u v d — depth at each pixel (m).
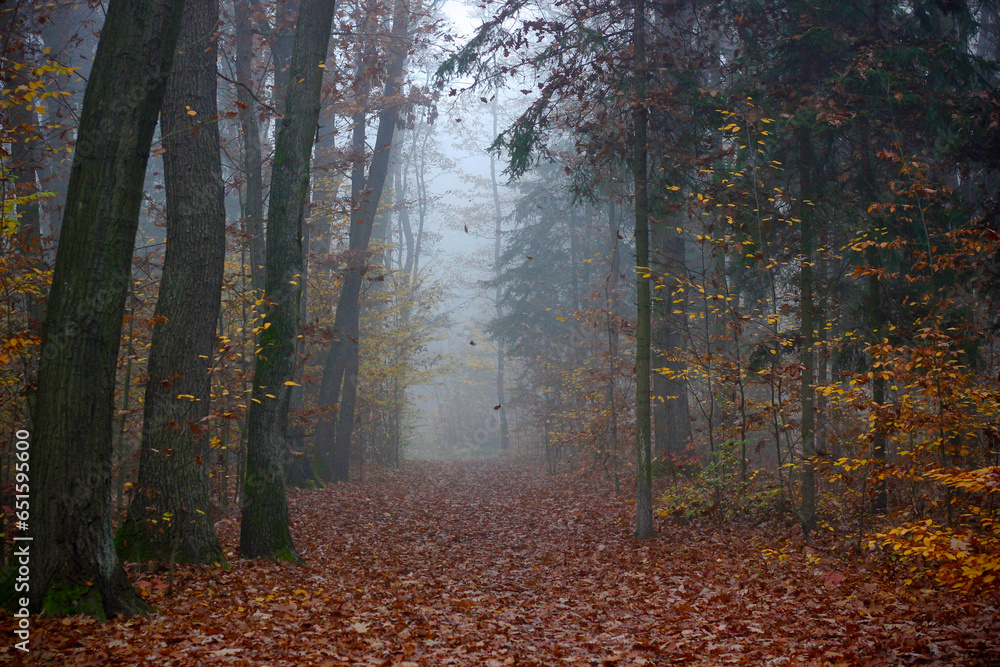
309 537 10.93
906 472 7.57
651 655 5.25
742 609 6.43
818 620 5.91
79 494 5.57
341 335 19.23
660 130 11.52
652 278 11.47
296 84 9.29
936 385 7.57
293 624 5.90
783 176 12.16
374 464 26.33
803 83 10.55
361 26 16.48
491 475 26.66
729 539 10.34
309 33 9.34
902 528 5.50
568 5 11.46
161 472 7.96
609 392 18.23
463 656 5.22
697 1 11.11
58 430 5.53
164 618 5.80
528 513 15.44
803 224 10.86
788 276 13.70
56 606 5.41
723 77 11.54
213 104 8.82
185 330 8.28
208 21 8.83
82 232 5.58
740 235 10.67
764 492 11.38
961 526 7.44
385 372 22.25
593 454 20.55
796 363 10.28
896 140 10.05
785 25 10.70
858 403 8.18
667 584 7.94
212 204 8.61
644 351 11.26
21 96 7.00
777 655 5.05
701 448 17.19
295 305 9.24
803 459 8.99
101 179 5.61
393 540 11.40
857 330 11.41
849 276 12.86
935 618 5.60
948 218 10.13
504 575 9.04
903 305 10.85
